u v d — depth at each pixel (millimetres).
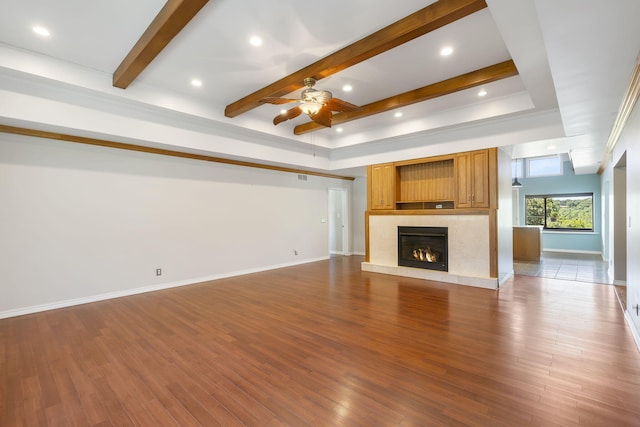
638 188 2938
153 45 2809
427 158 5707
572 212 9344
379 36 2799
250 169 6535
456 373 2387
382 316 3701
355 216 9227
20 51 3172
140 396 2158
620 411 1901
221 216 6023
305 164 6844
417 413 1923
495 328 3277
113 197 4699
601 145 5156
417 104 4797
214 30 2803
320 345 2928
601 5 1719
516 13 2100
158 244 5164
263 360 2648
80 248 4398
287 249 7273
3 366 2588
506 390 2148
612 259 5391
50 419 1929
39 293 4062
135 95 3945
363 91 4246
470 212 5188
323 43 3020
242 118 5188
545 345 2850
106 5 2473
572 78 2676
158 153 5047
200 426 1845
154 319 3691
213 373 2449
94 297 4496
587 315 3643
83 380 2367
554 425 1787
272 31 2818
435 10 2424
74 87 3592
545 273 6082
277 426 1831
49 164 4152
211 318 3703
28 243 4000
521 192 10031
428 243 5801
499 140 4898
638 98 2877
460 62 3434
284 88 3832
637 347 2783
